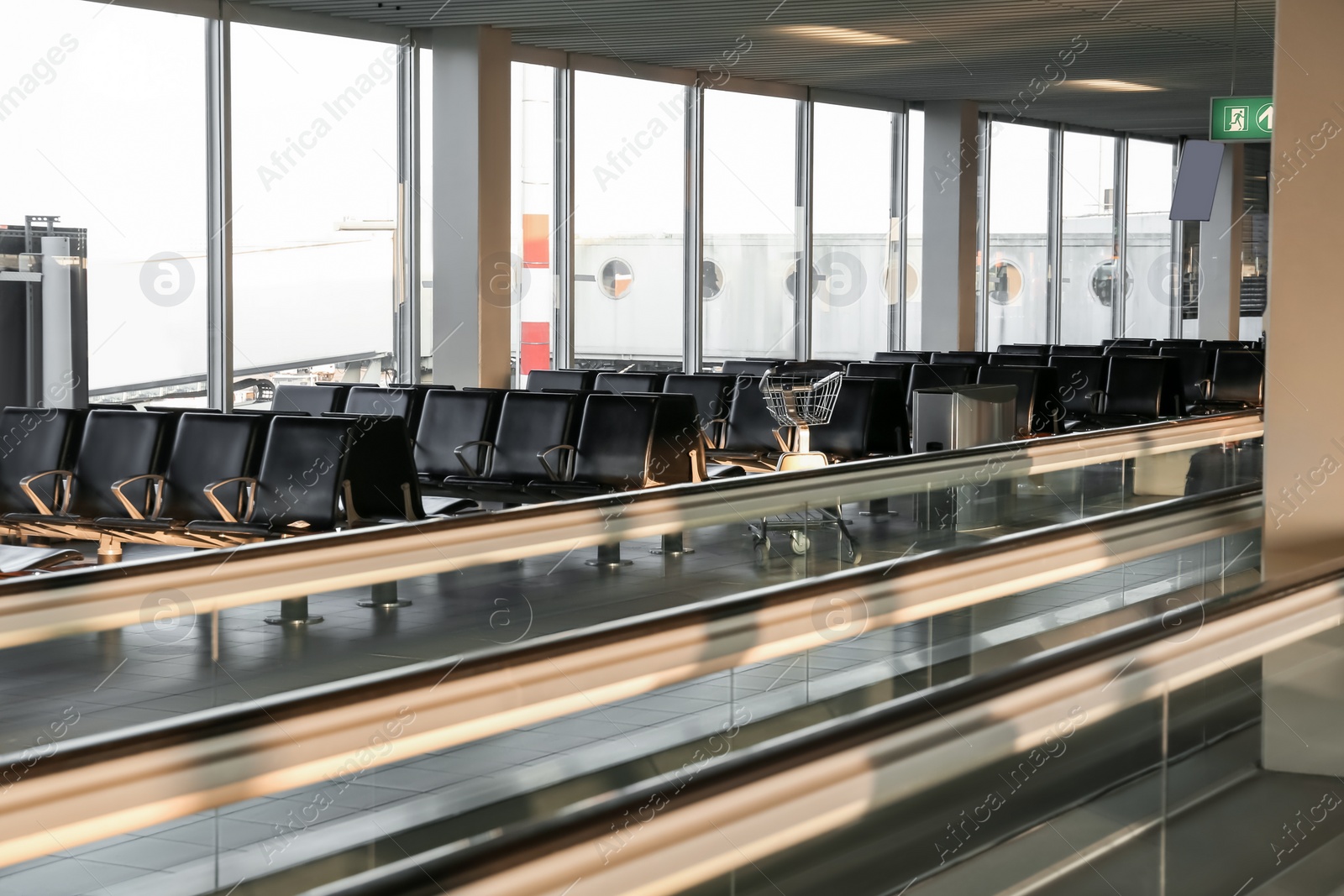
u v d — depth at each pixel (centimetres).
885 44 1259
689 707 439
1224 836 298
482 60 1151
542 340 1328
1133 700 267
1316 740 323
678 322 1463
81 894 284
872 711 219
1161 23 1158
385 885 156
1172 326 2150
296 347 1118
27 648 439
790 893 195
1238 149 2062
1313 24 427
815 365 1080
